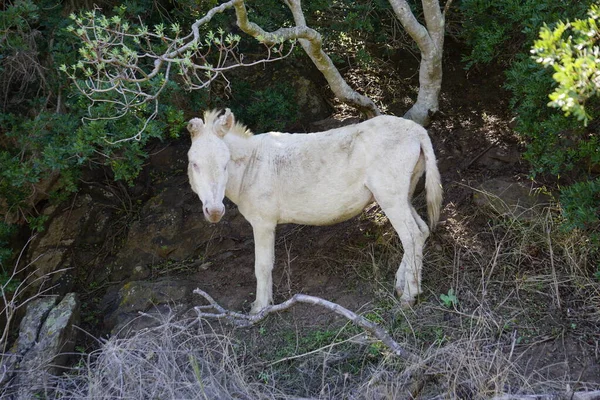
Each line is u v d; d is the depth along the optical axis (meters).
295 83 7.51
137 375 4.71
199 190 4.98
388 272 5.66
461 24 7.30
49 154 5.59
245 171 5.34
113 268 6.48
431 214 5.27
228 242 6.40
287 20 7.12
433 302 5.29
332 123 7.18
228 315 5.34
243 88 7.30
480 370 4.37
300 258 6.02
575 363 4.69
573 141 5.67
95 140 5.51
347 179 5.21
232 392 4.68
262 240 5.43
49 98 6.59
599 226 5.46
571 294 5.23
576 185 5.16
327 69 6.22
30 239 6.22
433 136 6.87
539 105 5.50
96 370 4.88
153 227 6.59
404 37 7.69
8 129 6.54
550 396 4.25
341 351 4.98
